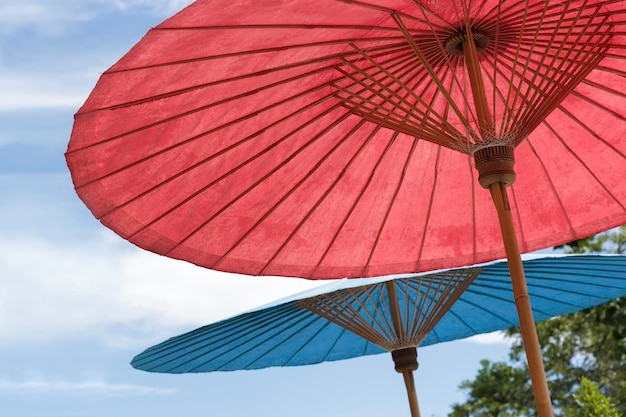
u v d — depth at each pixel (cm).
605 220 735
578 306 1111
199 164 629
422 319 981
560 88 560
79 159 588
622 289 1062
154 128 588
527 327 514
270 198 680
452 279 978
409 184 714
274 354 1178
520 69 641
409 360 981
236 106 600
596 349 2661
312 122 643
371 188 707
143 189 629
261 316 1003
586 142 688
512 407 2761
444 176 715
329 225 718
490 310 1138
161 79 546
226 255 704
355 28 556
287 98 612
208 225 676
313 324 1120
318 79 610
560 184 719
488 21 580
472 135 554
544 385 501
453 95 661
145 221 655
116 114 560
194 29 507
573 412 1670
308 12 521
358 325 989
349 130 663
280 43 551
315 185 690
